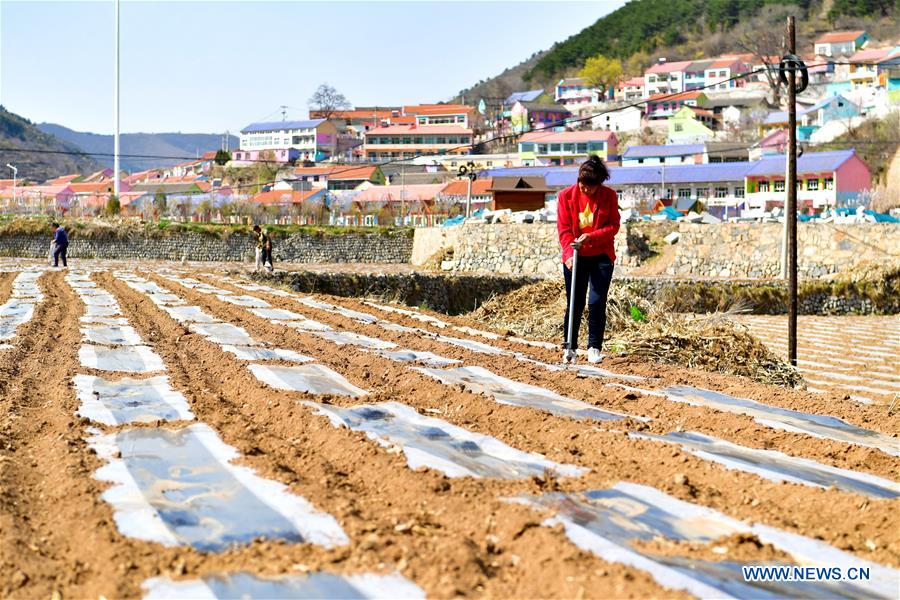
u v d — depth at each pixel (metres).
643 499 4.80
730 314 12.54
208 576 3.74
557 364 9.85
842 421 7.17
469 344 11.61
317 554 3.98
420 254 50.50
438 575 3.69
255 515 4.48
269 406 7.19
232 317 14.73
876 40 160.62
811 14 182.25
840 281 33.31
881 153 74.56
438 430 6.38
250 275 30.55
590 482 5.07
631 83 159.00
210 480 5.13
